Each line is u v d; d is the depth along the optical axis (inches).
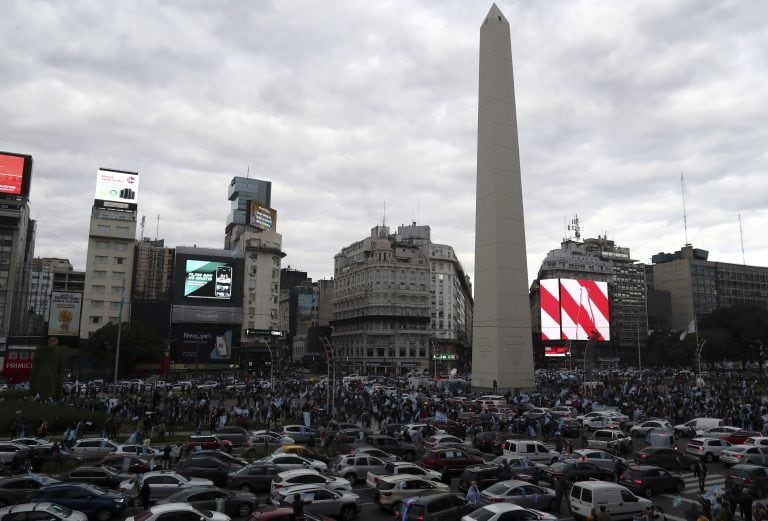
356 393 2598.4
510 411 2000.5
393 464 1057.5
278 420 2012.8
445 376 4109.3
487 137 2901.1
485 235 2869.1
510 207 2849.4
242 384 3297.2
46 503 781.3
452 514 793.6
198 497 849.5
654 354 6092.5
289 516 746.8
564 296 5492.1
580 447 1537.9
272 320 5226.4
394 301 5836.6
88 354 3964.1
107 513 860.6
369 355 5743.1
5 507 801.6
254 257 5191.9
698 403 2192.4
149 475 954.7
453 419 1929.1
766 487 1013.2
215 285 4990.2
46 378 2268.7
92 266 4630.9
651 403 2242.9
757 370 5246.1
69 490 858.1
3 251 4613.7
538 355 6835.6
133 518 730.2
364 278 6003.9
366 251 6190.9
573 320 5482.3
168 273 6884.8
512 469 1094.4
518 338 2773.1
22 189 4675.2
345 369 5762.8
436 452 1201.4
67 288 7234.3
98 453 1275.8
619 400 2394.2
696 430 1759.4
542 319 5472.4
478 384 2812.5
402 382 3516.2
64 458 1208.8
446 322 6697.8
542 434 1704.0
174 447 1259.8
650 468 1064.2
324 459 1264.8
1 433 1588.3
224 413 1851.6
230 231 7037.4
